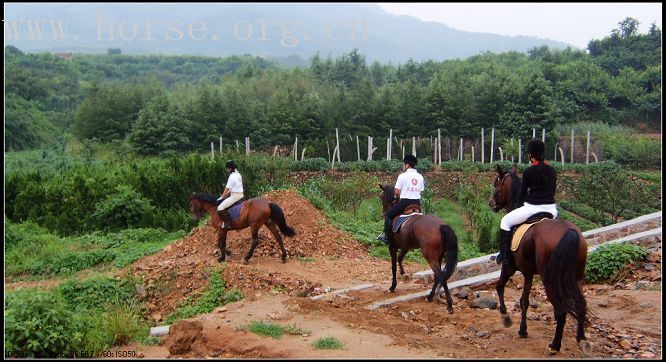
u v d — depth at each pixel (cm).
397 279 1345
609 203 2848
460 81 5588
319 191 2509
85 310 1158
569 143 4803
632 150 4375
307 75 7500
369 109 5134
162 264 1352
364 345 823
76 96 7331
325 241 1686
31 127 5884
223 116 5088
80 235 2136
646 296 1028
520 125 4906
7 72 7000
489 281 1213
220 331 871
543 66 6450
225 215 1447
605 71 6456
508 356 774
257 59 12138
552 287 744
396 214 1138
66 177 2592
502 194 1058
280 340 847
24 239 1961
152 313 1188
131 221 2192
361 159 4500
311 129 5006
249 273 1237
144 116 5088
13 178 2427
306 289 1191
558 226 785
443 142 4931
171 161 2659
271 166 2911
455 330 917
